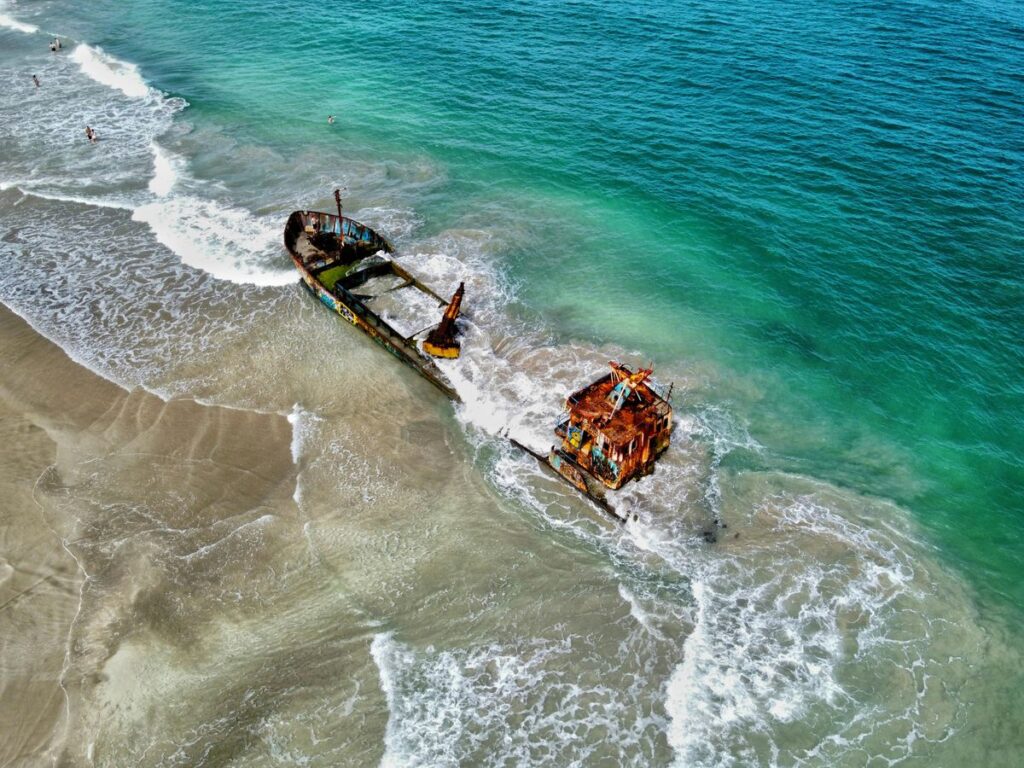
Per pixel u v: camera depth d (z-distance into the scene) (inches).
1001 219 1688.0
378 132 2073.1
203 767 784.3
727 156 1935.3
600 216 1731.1
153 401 1224.2
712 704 855.1
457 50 2546.8
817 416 1245.7
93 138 2039.9
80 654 879.1
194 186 1840.6
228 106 2229.3
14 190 1802.4
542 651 901.2
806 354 1368.1
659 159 1931.6
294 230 1583.4
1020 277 1529.3
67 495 1064.2
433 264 1560.0
